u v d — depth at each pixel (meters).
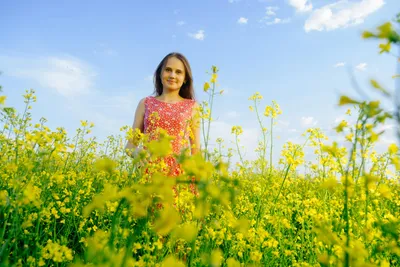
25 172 2.03
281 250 2.77
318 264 2.33
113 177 3.21
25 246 1.85
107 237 1.40
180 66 3.95
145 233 1.88
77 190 3.43
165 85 3.90
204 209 1.03
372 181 1.28
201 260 2.09
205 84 2.29
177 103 3.71
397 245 1.42
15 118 3.84
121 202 1.08
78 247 2.74
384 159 2.98
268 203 3.59
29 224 1.89
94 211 3.08
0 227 2.25
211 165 1.02
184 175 1.00
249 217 3.25
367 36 1.08
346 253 1.18
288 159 3.23
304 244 2.88
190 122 3.41
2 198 1.85
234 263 1.38
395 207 4.13
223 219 2.39
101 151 5.45
